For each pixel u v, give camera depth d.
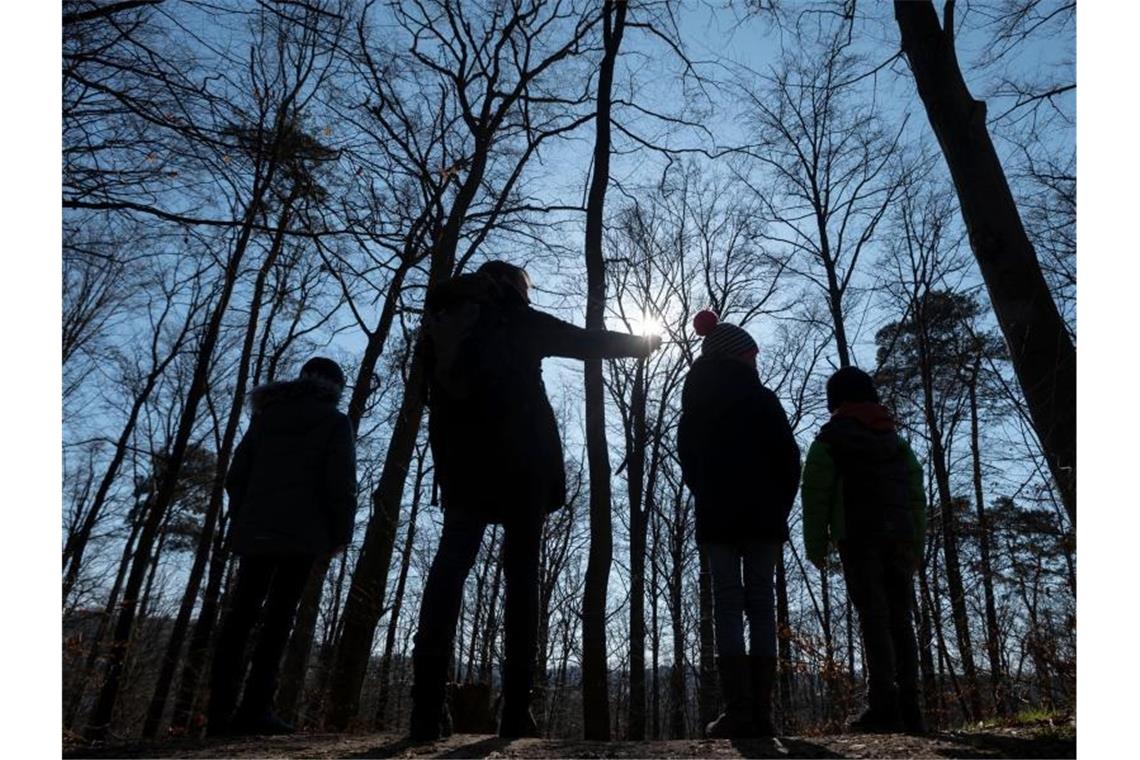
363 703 20.09
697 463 3.56
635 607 16.28
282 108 9.77
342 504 3.92
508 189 11.79
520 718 2.98
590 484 7.57
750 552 3.48
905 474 3.80
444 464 3.00
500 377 2.94
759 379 3.71
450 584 2.89
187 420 11.05
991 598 6.69
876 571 3.64
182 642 12.99
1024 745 2.75
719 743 2.90
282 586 3.84
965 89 5.53
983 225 5.16
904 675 3.61
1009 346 4.97
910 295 18.19
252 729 3.67
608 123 8.80
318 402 4.06
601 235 8.38
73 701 9.45
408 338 10.75
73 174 5.76
